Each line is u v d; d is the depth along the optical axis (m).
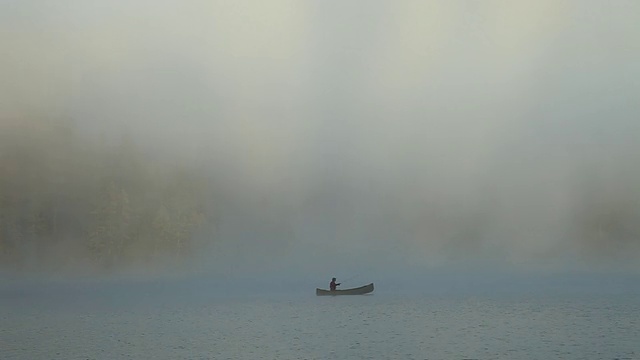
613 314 63.91
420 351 44.53
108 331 56.06
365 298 86.62
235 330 55.91
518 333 52.41
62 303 83.62
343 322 60.72
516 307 72.06
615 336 50.12
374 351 44.88
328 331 54.47
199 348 46.62
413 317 63.75
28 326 59.75
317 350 45.16
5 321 63.56
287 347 46.66
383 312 68.75
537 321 59.53
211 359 42.25
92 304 82.19
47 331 56.22
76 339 51.38
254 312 70.19
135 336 52.72
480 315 65.00
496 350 45.09
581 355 42.62
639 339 48.47
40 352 45.44
